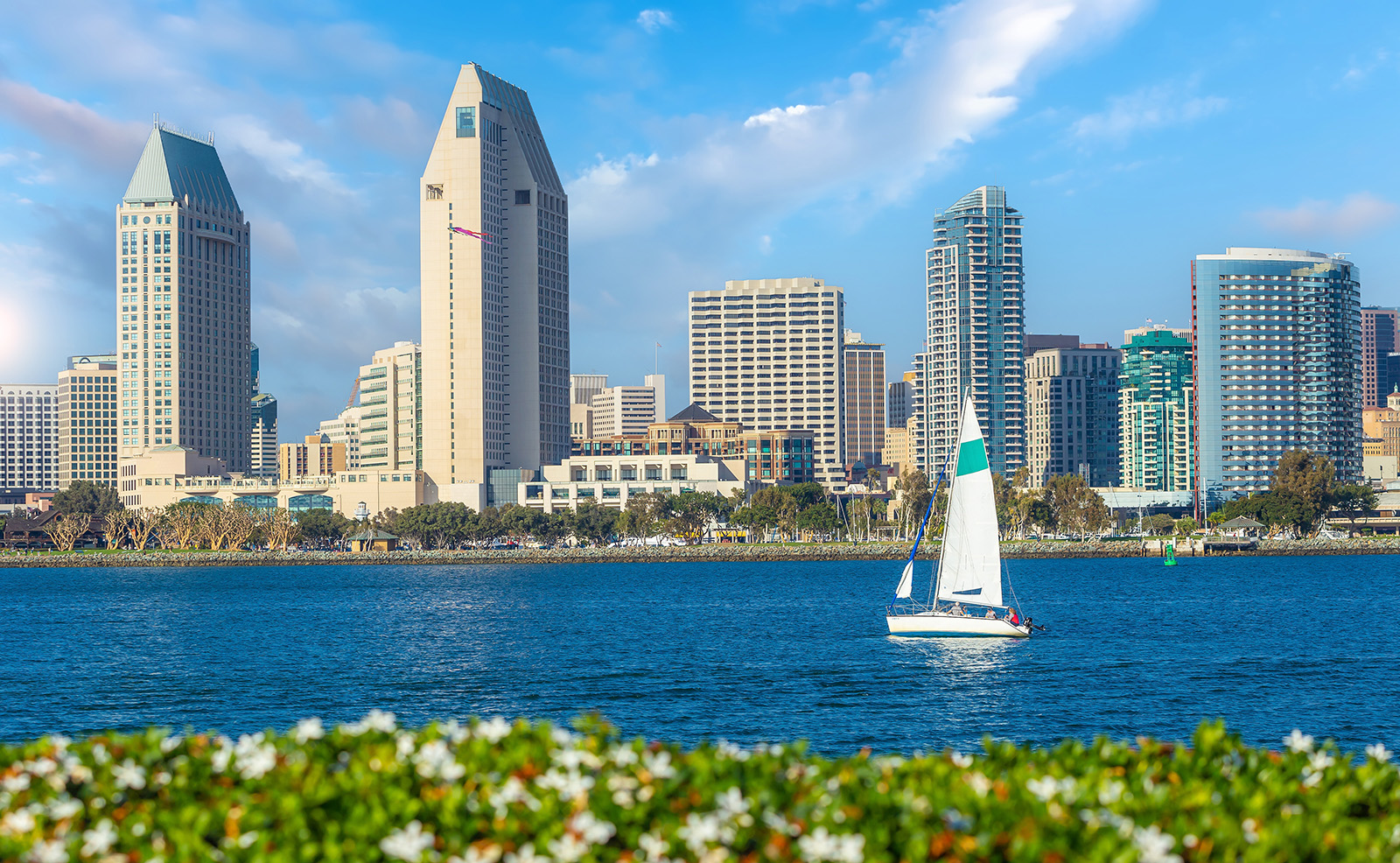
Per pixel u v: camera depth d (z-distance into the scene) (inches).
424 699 3661.4
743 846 815.7
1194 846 805.9
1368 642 4901.6
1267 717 3186.5
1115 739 2935.5
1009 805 840.3
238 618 6865.2
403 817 832.3
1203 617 6200.8
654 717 3289.9
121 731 3191.4
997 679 3890.3
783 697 3582.7
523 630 5944.9
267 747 977.5
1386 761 1007.6
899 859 802.8
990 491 4977.9
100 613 7327.8
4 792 896.3
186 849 780.6
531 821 829.8
